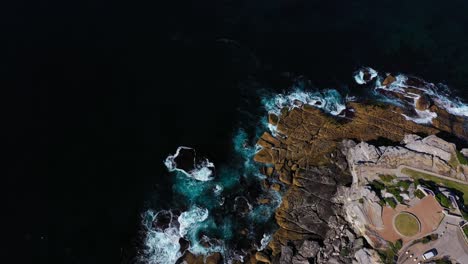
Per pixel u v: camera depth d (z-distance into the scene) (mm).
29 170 58969
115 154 63000
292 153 64750
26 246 53312
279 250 56375
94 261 54250
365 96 73000
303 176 62031
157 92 70688
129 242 56406
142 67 73188
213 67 75562
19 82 67000
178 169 63219
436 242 52469
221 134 67500
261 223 59156
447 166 58062
